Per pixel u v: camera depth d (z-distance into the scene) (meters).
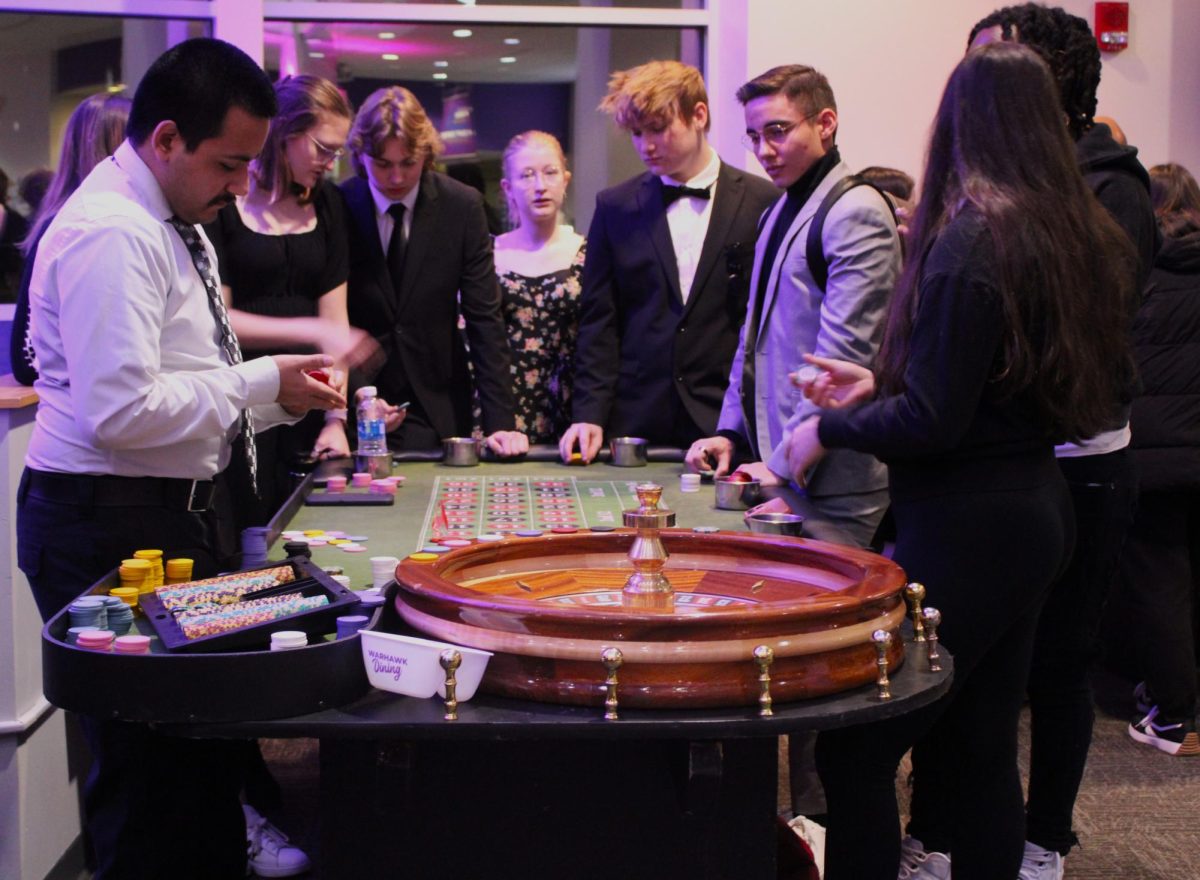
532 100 5.07
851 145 4.79
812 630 1.38
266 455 3.28
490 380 3.66
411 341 3.66
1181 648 3.68
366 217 3.58
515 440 3.33
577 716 1.33
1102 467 2.60
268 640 1.49
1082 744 2.62
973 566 1.95
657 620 1.33
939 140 1.98
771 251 3.02
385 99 3.42
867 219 2.73
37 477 2.05
